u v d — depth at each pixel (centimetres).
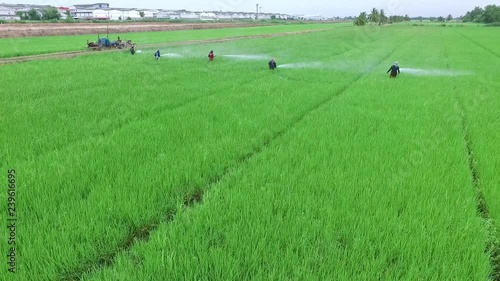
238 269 365
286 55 2898
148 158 671
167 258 373
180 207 496
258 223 441
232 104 1124
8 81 1488
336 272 365
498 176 614
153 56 2608
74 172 591
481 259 393
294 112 1050
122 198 511
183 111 1023
